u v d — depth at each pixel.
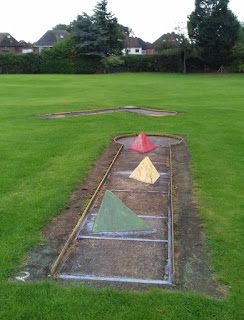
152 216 5.85
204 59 48.56
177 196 6.68
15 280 4.13
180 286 4.04
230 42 47.44
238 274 4.22
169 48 48.91
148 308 3.64
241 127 12.76
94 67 49.41
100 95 23.27
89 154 9.31
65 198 6.44
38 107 17.48
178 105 18.41
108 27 51.44
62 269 4.38
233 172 7.93
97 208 6.14
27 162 8.62
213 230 5.30
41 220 5.56
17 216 5.70
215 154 9.34
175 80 36.78
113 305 3.68
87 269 4.38
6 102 19.41
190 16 47.84
